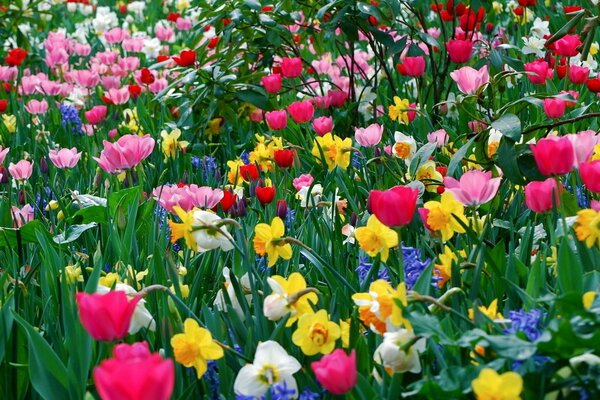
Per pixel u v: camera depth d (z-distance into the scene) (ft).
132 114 22.36
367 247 8.33
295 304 7.79
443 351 7.56
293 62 18.81
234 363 8.05
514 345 6.32
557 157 8.43
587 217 7.82
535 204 8.74
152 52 33.58
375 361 7.65
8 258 12.08
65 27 44.01
